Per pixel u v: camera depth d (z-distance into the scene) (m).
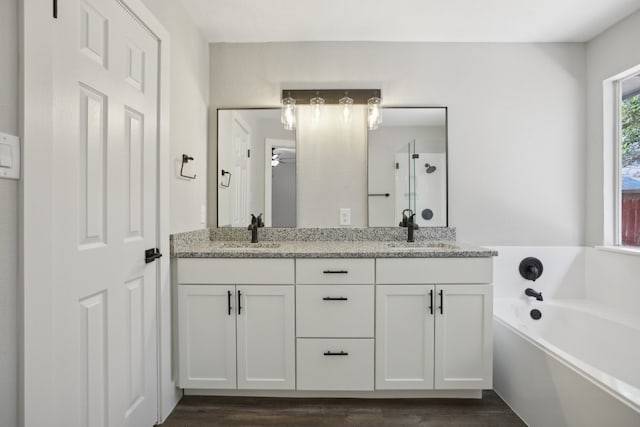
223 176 2.37
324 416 1.70
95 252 1.17
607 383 1.21
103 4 1.19
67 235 1.03
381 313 1.77
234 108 2.37
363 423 1.64
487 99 2.35
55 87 0.97
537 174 2.35
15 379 0.86
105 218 1.22
